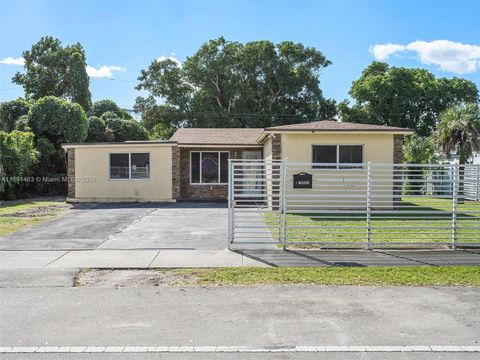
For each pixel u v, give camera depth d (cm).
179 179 2111
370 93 4106
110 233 1160
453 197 968
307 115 4197
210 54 4072
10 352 448
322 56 4150
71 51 3928
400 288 673
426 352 449
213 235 1132
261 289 670
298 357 437
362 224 1279
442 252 927
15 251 933
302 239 1055
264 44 3988
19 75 3934
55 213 1612
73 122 2738
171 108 4278
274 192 1631
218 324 526
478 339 482
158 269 789
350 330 507
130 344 468
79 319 542
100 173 2069
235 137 2302
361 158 1669
